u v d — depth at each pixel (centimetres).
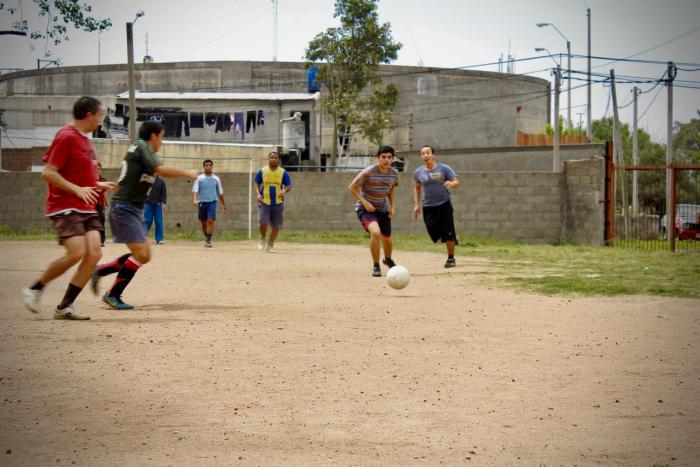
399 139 6600
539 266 1697
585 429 520
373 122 5628
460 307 1054
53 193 904
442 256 2006
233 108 5897
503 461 459
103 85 6906
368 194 1452
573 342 811
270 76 6581
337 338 819
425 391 611
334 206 2992
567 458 464
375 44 5597
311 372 666
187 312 988
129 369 665
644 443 492
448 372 674
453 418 542
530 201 2822
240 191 2997
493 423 532
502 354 750
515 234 2834
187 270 1555
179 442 486
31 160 4759
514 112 7444
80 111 907
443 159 4666
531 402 584
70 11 2605
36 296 913
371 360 716
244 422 527
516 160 4534
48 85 7100
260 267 1633
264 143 5866
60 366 672
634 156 4500
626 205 2991
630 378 658
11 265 1619
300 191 3003
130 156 981
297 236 2817
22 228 3077
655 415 552
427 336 837
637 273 1516
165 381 628
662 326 910
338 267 1652
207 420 530
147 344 769
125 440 488
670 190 2578
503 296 1173
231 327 874
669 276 1448
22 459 454
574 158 4450
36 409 549
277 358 718
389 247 1473
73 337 799
